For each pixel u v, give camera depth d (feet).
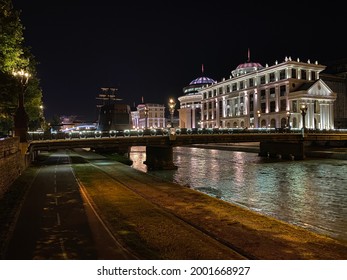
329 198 104.63
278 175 159.43
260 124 379.76
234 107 464.24
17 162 100.17
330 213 84.79
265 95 404.98
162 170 181.06
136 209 63.00
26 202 67.21
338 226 72.38
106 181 99.25
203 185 132.87
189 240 44.91
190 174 166.61
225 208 66.33
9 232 46.14
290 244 44.45
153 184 97.25
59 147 148.05
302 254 40.52
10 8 98.32
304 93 354.54
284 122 375.45
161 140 181.78
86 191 81.41
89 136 161.99
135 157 278.87
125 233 47.16
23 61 110.73
